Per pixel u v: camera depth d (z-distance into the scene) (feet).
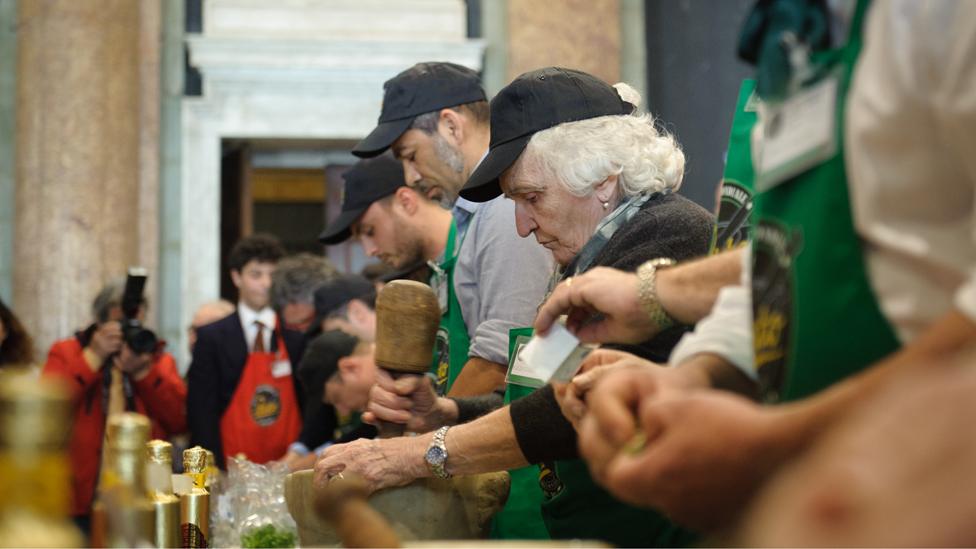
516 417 4.79
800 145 2.89
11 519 1.81
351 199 9.26
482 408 5.82
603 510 5.10
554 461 5.20
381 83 22.13
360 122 22.21
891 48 2.48
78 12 20.30
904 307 2.58
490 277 6.63
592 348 4.11
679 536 4.85
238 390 14.05
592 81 5.96
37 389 1.86
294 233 36.55
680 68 22.36
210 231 21.90
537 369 4.13
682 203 5.55
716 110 22.30
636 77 22.25
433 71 8.16
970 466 0.90
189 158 21.90
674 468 1.73
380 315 5.28
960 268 2.47
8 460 1.83
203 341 14.12
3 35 20.71
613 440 2.41
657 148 5.76
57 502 1.87
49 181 19.94
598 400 2.50
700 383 3.05
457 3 22.17
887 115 2.49
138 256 21.29
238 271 14.52
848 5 2.79
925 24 2.35
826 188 2.78
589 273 4.05
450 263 7.48
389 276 10.12
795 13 2.94
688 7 22.41
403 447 4.79
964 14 2.24
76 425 11.97
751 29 3.14
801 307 2.84
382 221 9.11
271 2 22.11
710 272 3.74
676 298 3.80
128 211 20.43
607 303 3.91
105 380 12.38
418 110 8.04
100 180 20.17
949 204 2.50
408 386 5.26
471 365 6.51
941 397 0.93
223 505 6.44
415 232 9.00
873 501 0.91
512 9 21.76
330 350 11.25
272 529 5.31
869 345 2.72
